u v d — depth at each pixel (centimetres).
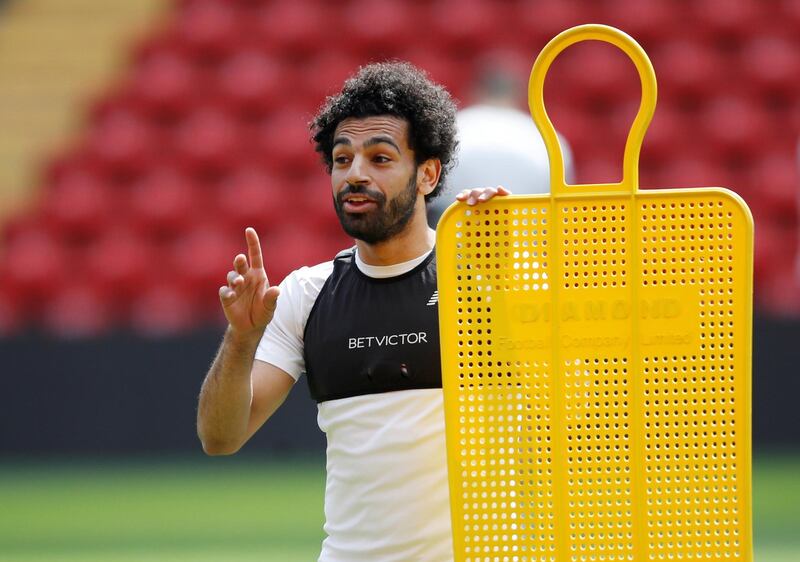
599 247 1141
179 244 4775
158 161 5041
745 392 1138
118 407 3884
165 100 5275
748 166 4981
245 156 4994
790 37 5325
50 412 3897
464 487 1150
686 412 1142
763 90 5172
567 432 1147
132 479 3625
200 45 5484
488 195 1139
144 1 5831
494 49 5284
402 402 1246
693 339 1140
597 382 1144
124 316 4603
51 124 5434
